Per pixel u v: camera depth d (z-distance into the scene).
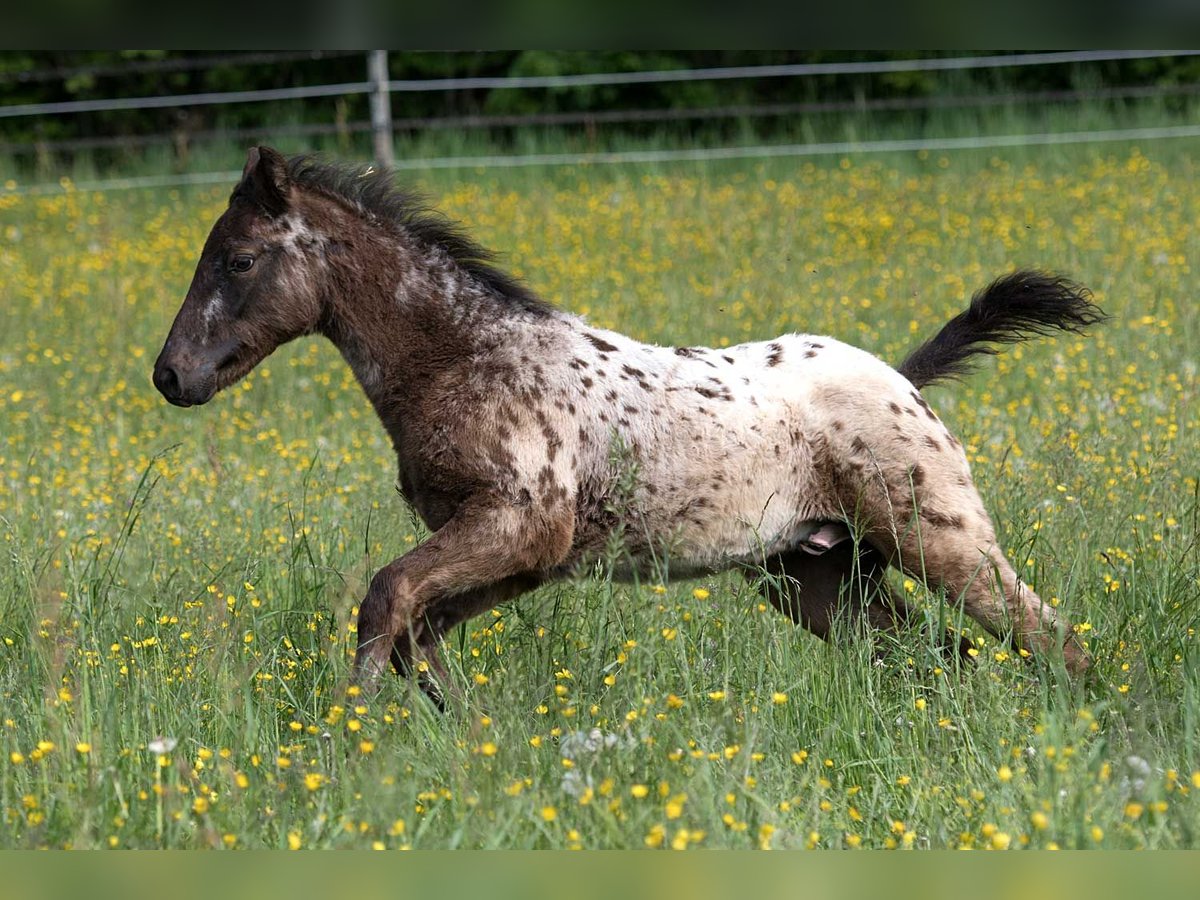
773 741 8.11
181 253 23.81
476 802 6.91
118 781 7.23
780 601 10.34
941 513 9.50
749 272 20.70
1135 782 7.05
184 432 16.31
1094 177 25.64
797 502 9.64
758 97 34.66
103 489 13.38
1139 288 18.73
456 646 10.06
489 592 9.50
